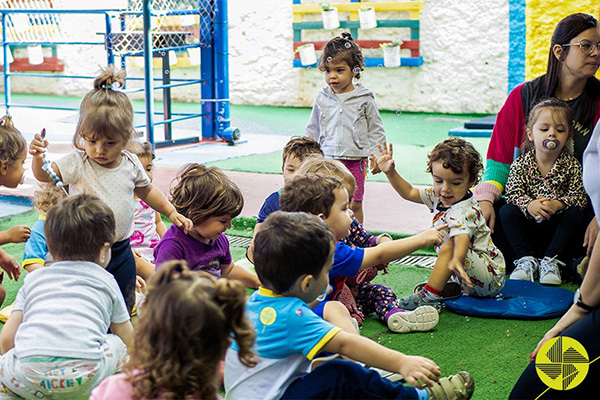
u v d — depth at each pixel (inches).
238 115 336.8
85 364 80.2
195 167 100.8
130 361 56.6
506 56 319.0
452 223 112.9
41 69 402.6
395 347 101.2
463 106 331.9
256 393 73.0
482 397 86.4
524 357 97.8
